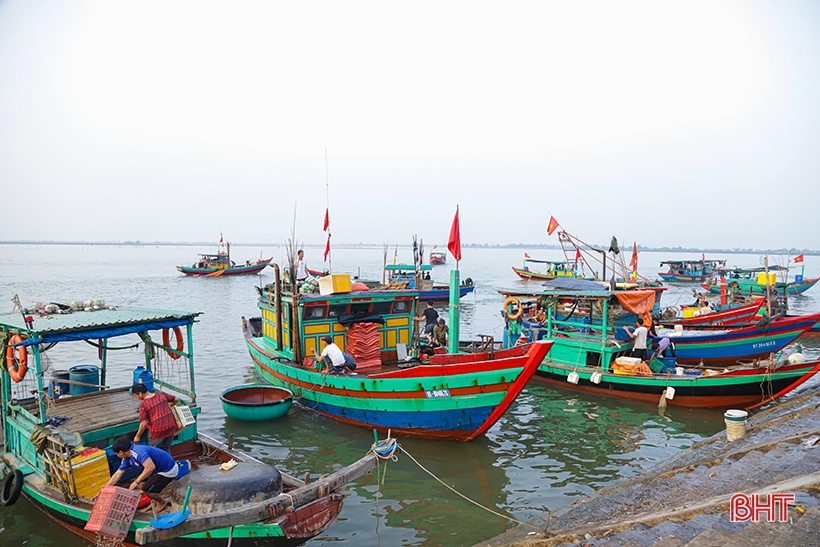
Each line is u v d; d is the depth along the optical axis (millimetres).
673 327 24703
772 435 11273
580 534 7461
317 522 7918
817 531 6246
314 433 13977
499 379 11859
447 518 9688
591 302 19109
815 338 29078
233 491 7594
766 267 21359
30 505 9945
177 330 11148
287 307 15812
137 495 7367
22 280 64250
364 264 122375
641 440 13672
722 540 6336
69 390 12398
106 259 146375
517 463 12164
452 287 14250
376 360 15742
